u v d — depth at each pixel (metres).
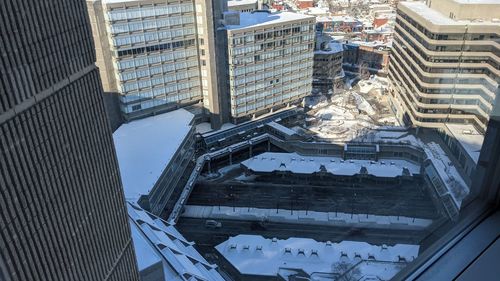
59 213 23.70
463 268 5.30
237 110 78.69
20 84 19.77
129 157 60.38
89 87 26.77
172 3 66.50
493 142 5.74
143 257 38.75
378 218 48.84
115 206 31.94
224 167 75.62
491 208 5.89
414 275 5.67
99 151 28.69
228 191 67.12
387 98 92.12
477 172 6.05
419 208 22.67
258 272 41.97
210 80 73.56
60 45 23.00
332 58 104.88
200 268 42.47
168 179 59.56
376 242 44.28
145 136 66.00
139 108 70.38
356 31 145.75
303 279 39.03
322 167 66.38
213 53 71.75
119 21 62.91
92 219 27.91
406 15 64.06
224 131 77.25
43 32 21.31
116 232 32.28
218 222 59.66
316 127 84.50
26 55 20.05
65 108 23.88
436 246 6.02
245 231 57.53
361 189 60.75
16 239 19.84
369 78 113.25
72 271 25.47
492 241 5.49
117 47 64.25
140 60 67.31
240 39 72.81
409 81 52.34
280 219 58.72
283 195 64.12
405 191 34.09
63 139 23.80
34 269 21.47
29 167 20.70
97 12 61.06
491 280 5.00
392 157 62.69
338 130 80.44
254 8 134.75
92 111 27.41
